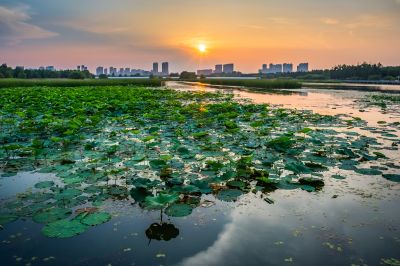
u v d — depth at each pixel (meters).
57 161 5.51
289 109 14.16
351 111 13.94
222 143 6.40
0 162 5.45
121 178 4.63
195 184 4.11
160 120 10.17
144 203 3.78
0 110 11.45
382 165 5.33
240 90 33.47
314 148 6.50
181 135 7.51
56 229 3.06
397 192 4.14
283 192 4.17
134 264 2.62
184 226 3.26
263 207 3.71
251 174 4.86
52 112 10.62
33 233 3.09
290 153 5.93
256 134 7.95
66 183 4.36
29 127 8.22
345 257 2.71
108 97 16.80
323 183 4.49
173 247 2.87
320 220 3.38
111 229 3.19
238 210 3.62
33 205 3.68
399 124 9.83
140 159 5.12
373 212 3.56
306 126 9.41
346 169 5.09
